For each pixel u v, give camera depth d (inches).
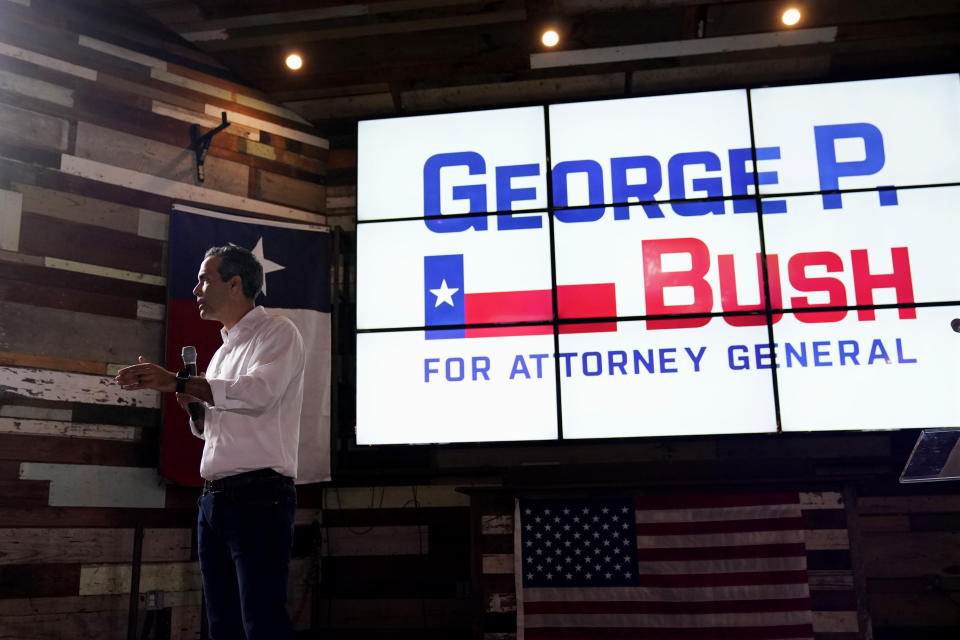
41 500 164.7
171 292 187.9
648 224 209.9
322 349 207.6
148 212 192.1
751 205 208.7
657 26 203.5
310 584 199.9
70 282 177.3
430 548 202.4
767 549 164.2
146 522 177.0
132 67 197.5
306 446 200.2
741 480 166.7
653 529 167.5
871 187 207.3
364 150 221.8
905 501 195.2
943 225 203.9
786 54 212.1
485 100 224.7
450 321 208.2
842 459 197.0
